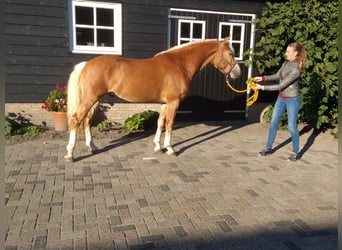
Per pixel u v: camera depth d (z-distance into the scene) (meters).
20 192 3.27
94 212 2.88
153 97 4.45
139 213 2.89
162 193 3.34
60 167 4.05
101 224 2.68
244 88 7.41
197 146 5.29
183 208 3.02
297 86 4.41
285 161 4.61
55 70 6.17
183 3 6.61
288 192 3.48
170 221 2.76
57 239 2.44
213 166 4.28
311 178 3.94
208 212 2.95
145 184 3.57
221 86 7.26
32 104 6.16
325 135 6.38
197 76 7.07
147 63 4.36
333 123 6.85
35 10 5.84
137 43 6.53
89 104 4.14
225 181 3.75
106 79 4.14
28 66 6.01
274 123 4.70
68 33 6.12
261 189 3.54
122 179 3.71
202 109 7.26
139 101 4.46
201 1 6.70
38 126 6.15
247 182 3.74
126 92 4.28
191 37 6.84
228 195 3.35
